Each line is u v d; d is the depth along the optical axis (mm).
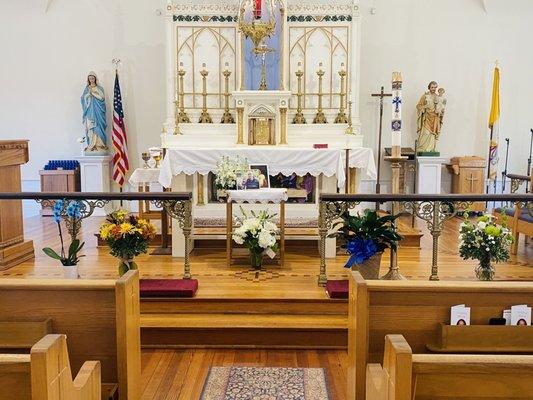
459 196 4027
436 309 2266
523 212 5602
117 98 8312
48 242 6336
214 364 3480
